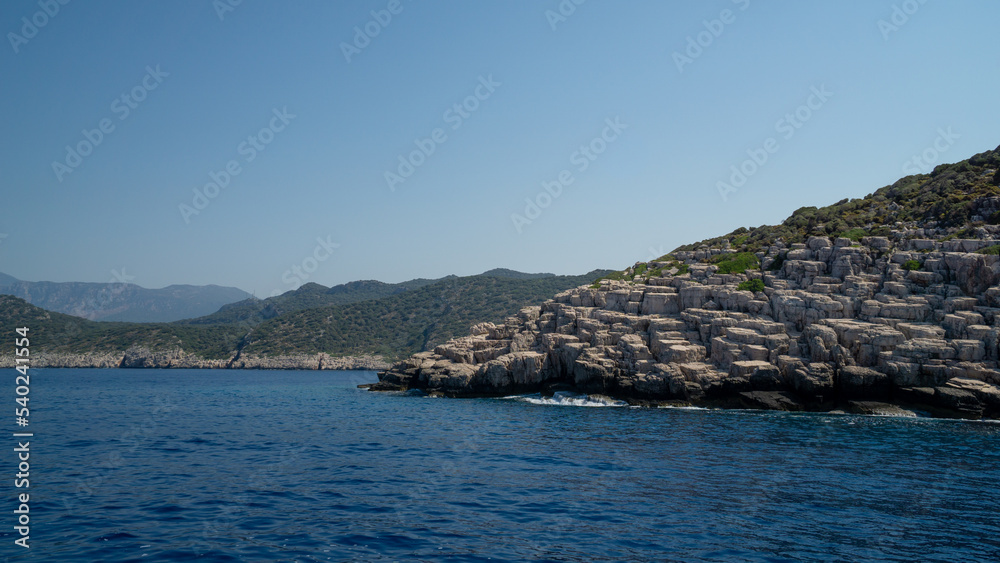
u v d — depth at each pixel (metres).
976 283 67.31
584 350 75.56
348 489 29.22
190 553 20.16
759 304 74.88
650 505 26.70
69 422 54.09
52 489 28.25
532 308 97.50
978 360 60.03
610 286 90.62
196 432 48.16
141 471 32.53
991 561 20.42
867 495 28.69
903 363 61.06
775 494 28.73
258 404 75.62
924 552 21.16
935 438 45.88
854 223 93.44
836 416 59.69
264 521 23.84
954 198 88.00
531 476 32.34
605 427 51.44
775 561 20.09
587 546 21.39
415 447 41.31
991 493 29.31
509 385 80.88
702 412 62.88
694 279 86.12
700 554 20.67
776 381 65.19
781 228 106.44
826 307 69.81
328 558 19.91
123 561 19.31
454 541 21.78
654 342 73.69
